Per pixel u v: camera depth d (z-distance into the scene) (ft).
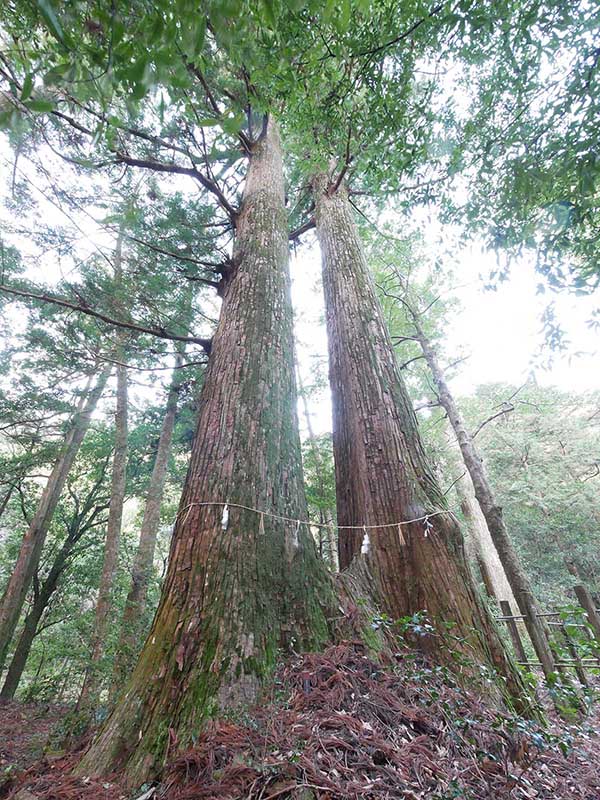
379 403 12.53
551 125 7.93
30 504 39.91
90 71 4.21
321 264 18.90
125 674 13.50
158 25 3.67
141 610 19.84
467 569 9.66
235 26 4.28
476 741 6.31
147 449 42.68
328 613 8.35
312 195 24.22
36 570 34.45
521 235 9.36
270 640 7.36
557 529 43.04
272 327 12.58
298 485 10.03
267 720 6.06
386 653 8.08
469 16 7.09
